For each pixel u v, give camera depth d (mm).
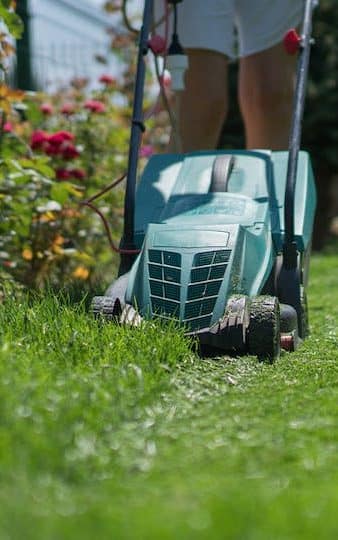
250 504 2051
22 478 2186
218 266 3822
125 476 2322
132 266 4148
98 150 6914
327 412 2918
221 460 2447
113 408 2736
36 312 3881
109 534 1878
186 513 1998
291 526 1927
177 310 3775
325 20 13453
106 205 6723
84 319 3783
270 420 2824
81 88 7941
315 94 13234
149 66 8969
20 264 5746
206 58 5273
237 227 3971
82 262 6395
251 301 3803
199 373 3439
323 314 5254
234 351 3820
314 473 2354
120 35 9398
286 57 5422
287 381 3369
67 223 6402
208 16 5203
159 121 9039
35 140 6094
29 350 3377
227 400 3072
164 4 5332
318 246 14016
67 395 2744
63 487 2197
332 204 15719
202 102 5297
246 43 5449
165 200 4430
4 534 1882
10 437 2357
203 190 4406
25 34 7902
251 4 5332
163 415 2854
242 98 5547
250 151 4637
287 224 4117
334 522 1954
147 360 3350
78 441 2432
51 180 5676
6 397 2590
